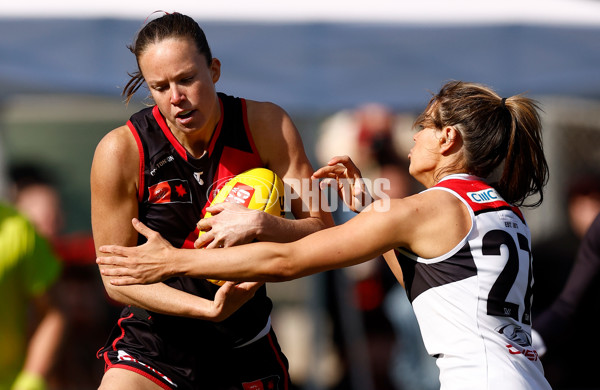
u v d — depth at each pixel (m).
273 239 10.14
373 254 9.73
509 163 10.47
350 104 21.19
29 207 22.55
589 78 21.12
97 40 20.36
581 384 20.45
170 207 11.11
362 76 21.05
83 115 30.44
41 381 15.81
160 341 11.67
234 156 11.09
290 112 23.11
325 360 22.70
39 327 16.17
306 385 22.88
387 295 22.66
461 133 10.34
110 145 10.89
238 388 11.95
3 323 15.61
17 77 20.33
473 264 9.83
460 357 9.79
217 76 10.88
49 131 30.34
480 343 9.77
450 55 21.03
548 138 28.97
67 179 29.92
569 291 13.21
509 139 10.38
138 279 9.49
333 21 20.67
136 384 11.36
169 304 10.77
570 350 20.38
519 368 9.80
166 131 10.93
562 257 23.58
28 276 15.85
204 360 11.78
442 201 9.91
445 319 9.90
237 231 9.88
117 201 10.98
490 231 9.93
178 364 11.71
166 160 10.97
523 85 21.05
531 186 10.71
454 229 9.81
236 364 11.93
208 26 20.52
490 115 10.34
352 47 20.89
